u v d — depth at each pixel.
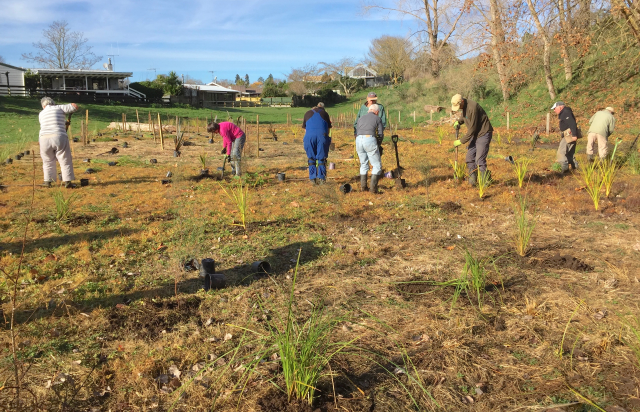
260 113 52.19
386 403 2.59
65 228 6.20
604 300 3.79
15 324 3.54
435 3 39.16
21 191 8.56
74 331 3.46
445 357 3.03
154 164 12.55
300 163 12.91
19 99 42.06
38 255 5.13
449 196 8.00
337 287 4.22
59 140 8.79
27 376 2.87
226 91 77.06
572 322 3.45
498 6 22.23
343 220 6.59
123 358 3.11
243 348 3.18
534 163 11.72
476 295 3.96
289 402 2.60
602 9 17.23
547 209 7.00
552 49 28.83
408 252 5.20
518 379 2.78
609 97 22.98
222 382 2.81
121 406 2.61
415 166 11.23
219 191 8.70
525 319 3.51
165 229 6.20
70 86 57.78
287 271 4.66
